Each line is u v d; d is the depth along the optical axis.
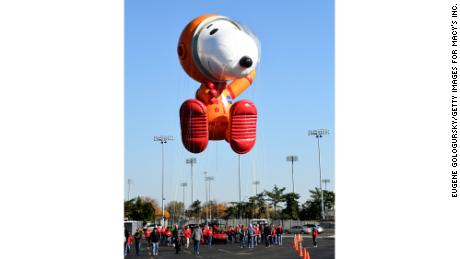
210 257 25.12
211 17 14.70
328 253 27.30
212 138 15.45
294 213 72.00
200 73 14.50
